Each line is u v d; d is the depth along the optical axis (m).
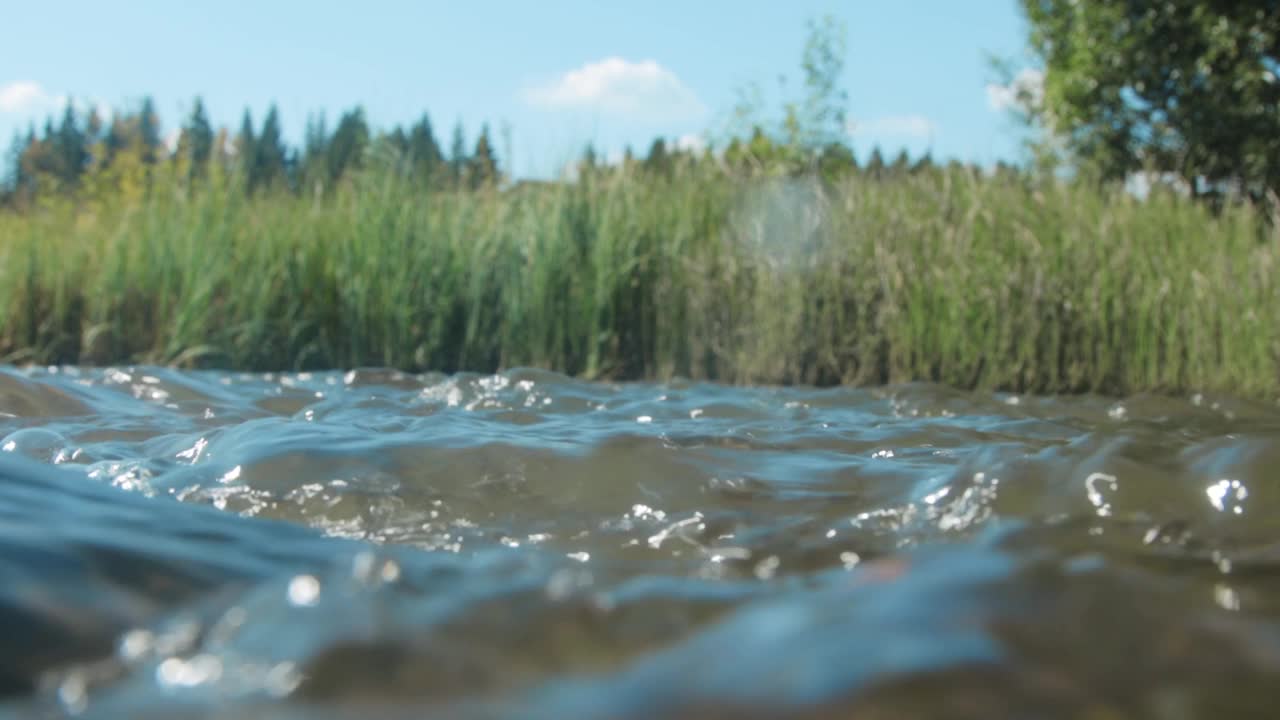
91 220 7.71
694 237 7.16
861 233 6.80
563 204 7.04
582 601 0.86
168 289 6.95
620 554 1.53
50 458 2.23
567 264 6.92
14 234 7.41
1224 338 6.11
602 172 7.44
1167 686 0.63
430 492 1.85
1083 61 12.44
